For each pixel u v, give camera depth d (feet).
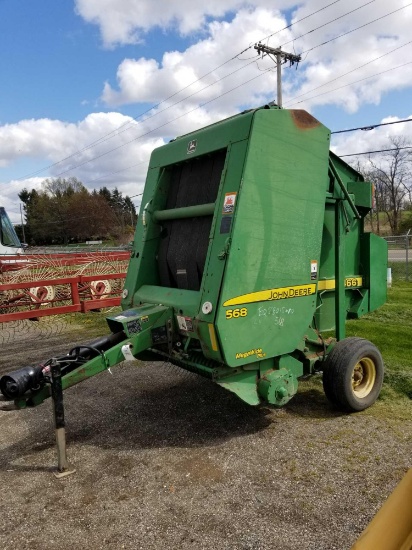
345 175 16.96
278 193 13.11
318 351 15.65
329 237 16.19
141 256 16.14
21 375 11.54
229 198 12.56
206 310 12.27
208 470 11.90
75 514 10.26
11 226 49.34
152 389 18.19
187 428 14.49
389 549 4.29
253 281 12.65
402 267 60.29
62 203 251.60
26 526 9.91
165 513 10.16
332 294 16.76
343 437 13.42
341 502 10.27
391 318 30.30
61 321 32.55
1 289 21.16
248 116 12.78
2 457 13.10
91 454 13.01
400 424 14.26
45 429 14.96
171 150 15.97
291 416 15.11
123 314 13.66
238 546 9.00
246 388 13.19
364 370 15.58
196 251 14.51
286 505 10.25
